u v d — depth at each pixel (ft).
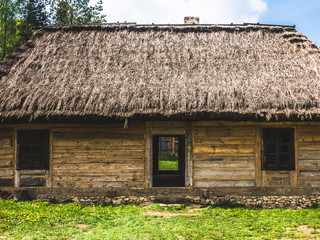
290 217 25.85
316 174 31.32
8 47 69.36
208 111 28.43
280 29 39.40
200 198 30.78
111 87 31.01
